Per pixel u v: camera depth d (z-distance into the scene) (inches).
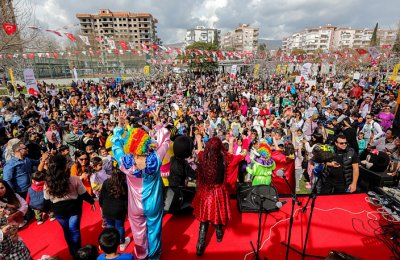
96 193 169.3
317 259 120.4
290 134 309.3
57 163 111.6
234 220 150.4
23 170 170.9
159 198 111.3
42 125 357.1
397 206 151.6
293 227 143.3
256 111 518.0
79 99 616.4
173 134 216.8
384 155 183.9
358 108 466.6
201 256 123.5
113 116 421.7
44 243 138.6
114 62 1769.2
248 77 1406.3
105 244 94.5
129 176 104.5
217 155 120.0
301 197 172.6
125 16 3698.3
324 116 412.2
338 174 164.4
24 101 535.8
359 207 159.2
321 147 168.9
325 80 1173.7
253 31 5236.2
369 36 4475.9
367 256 122.7
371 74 1266.0
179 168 161.9
